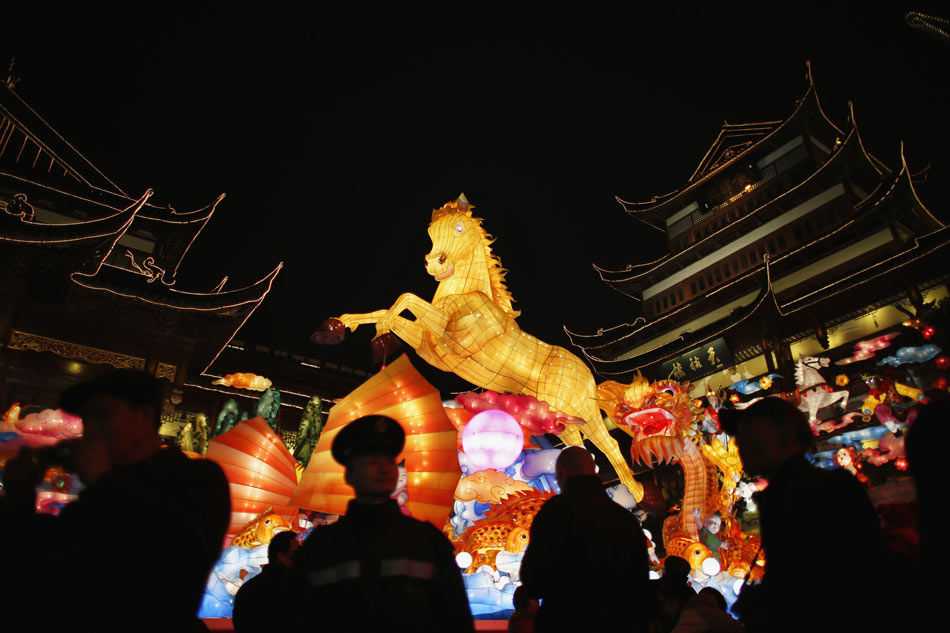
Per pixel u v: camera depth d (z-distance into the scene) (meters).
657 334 39.59
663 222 44.06
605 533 2.70
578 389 9.01
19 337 20.19
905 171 28.83
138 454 2.14
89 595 1.64
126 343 22.19
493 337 8.74
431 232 9.54
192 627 1.80
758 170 39.31
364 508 2.28
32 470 1.97
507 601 6.62
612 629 2.50
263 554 6.82
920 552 2.01
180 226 27.17
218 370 29.42
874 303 28.86
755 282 35.25
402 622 1.99
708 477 9.27
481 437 7.71
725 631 3.79
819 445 27.59
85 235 19.12
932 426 2.04
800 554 2.15
